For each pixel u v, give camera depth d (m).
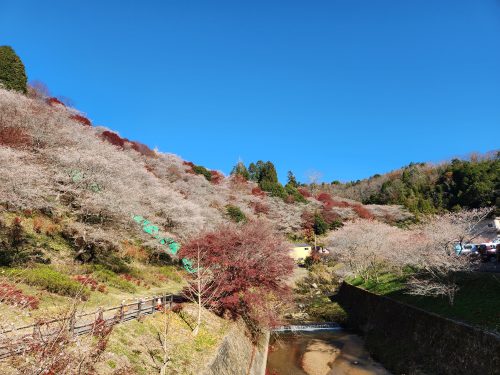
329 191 99.12
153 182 32.56
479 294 18.45
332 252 46.31
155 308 15.23
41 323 7.25
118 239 21.47
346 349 22.64
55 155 20.75
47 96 43.19
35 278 13.63
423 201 64.06
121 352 10.62
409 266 29.66
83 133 30.06
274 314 19.86
